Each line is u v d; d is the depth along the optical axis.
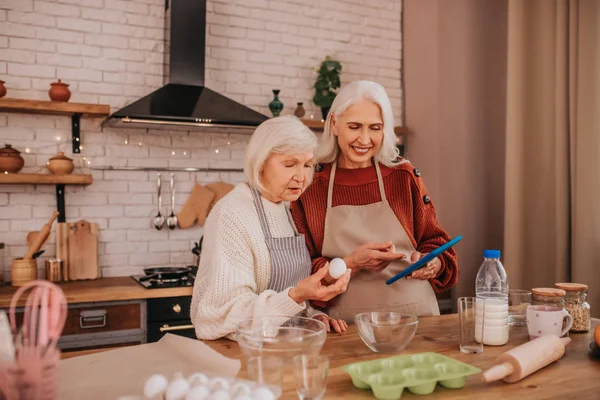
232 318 1.40
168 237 3.63
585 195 2.82
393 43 4.38
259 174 1.59
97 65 3.49
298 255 1.64
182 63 3.35
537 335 1.45
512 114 3.23
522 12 3.25
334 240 1.86
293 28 4.03
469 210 3.83
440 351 1.37
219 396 0.88
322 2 4.13
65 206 3.39
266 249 1.56
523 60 3.26
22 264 3.09
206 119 3.11
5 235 3.26
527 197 3.26
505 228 3.24
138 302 2.97
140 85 3.58
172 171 3.65
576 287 1.60
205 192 3.68
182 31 3.36
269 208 1.63
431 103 4.14
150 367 1.19
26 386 0.74
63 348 2.82
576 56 2.90
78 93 3.45
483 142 3.75
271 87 3.95
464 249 3.86
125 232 3.54
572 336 1.54
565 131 2.97
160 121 3.10
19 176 3.05
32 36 3.35
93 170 3.47
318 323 1.10
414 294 1.85
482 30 3.77
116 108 3.53
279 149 1.53
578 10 2.89
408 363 1.18
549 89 3.15
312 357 0.97
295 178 1.56
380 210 1.88
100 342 2.89
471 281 3.81
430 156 4.15
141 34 3.58
